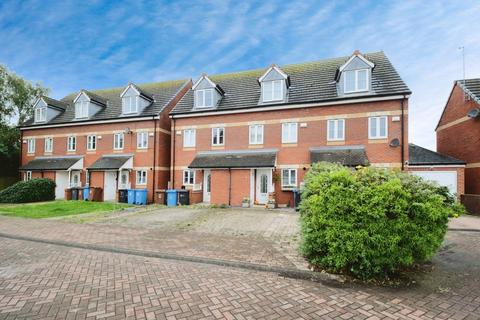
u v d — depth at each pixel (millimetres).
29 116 28531
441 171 15773
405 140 14664
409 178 5336
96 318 3607
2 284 4738
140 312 3766
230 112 18094
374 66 15445
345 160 14320
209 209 14805
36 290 4488
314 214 5391
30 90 28875
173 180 19281
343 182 5242
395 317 3664
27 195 18406
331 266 5324
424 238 4793
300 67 19938
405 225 4719
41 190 19328
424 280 4977
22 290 4488
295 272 5211
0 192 18203
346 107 15812
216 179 16734
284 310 3832
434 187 5152
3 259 6215
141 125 20422
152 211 14086
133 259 6242
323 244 5395
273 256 6223
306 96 17109
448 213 4852
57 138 23156
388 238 4746
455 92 18516
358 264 5109
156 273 5312
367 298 4227
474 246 7520
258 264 5629
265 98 17641
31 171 22969
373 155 15141
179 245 7242
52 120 23859
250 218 11625
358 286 4691
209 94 19031
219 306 3947
